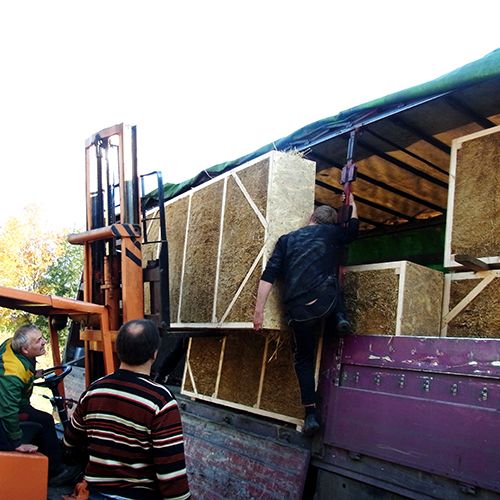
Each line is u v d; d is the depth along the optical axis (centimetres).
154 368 587
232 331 468
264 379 424
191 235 496
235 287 407
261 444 398
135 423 215
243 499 390
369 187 595
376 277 359
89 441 226
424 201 629
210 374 499
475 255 343
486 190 344
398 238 720
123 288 377
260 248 384
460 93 365
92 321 387
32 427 319
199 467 450
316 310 342
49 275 1803
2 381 275
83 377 680
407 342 313
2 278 1711
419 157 496
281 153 391
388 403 314
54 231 1838
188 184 582
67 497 250
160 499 218
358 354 342
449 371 287
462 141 365
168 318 405
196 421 488
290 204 388
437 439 284
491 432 261
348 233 374
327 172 554
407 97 362
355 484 325
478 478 262
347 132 416
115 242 405
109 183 435
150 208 655
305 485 355
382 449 310
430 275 357
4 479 251
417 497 288
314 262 350
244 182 420
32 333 293
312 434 356
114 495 214
